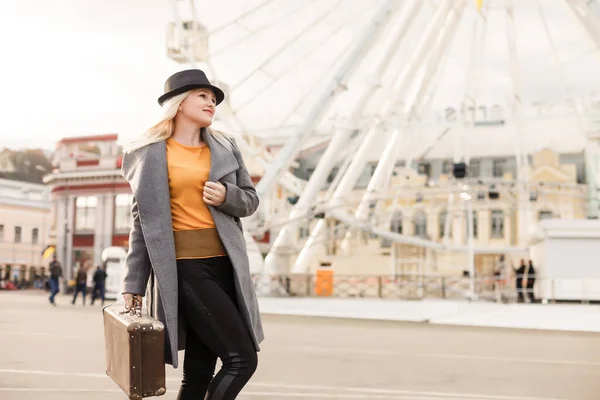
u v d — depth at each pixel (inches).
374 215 1148.5
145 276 118.4
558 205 1834.4
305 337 475.8
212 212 118.2
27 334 443.8
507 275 1321.4
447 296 1258.6
